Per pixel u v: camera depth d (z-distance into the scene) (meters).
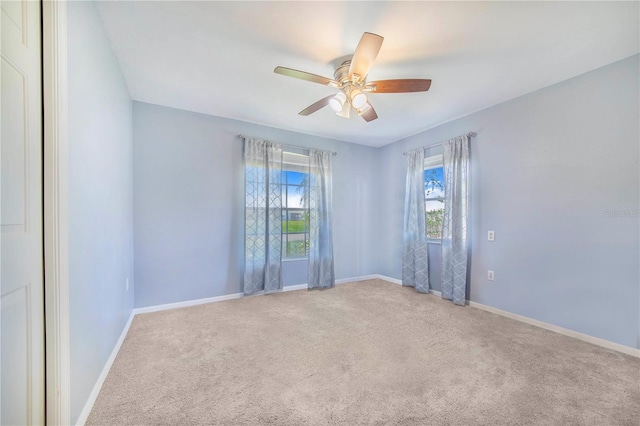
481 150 3.19
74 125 1.32
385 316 2.95
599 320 2.29
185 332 2.52
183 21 1.77
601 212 2.28
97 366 1.64
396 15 1.71
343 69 2.20
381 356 2.09
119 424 1.39
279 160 3.78
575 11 1.66
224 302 3.39
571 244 2.45
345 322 2.77
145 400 1.57
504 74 2.40
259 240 3.63
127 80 2.54
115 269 2.10
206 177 3.37
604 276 2.26
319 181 4.11
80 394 1.38
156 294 3.08
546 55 2.12
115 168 2.13
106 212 1.86
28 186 1.06
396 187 4.49
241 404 1.55
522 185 2.80
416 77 2.44
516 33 1.87
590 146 2.34
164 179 3.13
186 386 1.71
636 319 2.10
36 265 1.11
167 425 1.39
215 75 2.45
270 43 2.00
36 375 1.10
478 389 1.69
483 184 3.16
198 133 3.33
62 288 1.19
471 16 1.71
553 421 1.43
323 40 1.96
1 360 0.91
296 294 3.77
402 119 3.50
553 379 1.79
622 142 2.17
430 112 3.26
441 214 3.78
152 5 1.63
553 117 2.57
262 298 3.57
